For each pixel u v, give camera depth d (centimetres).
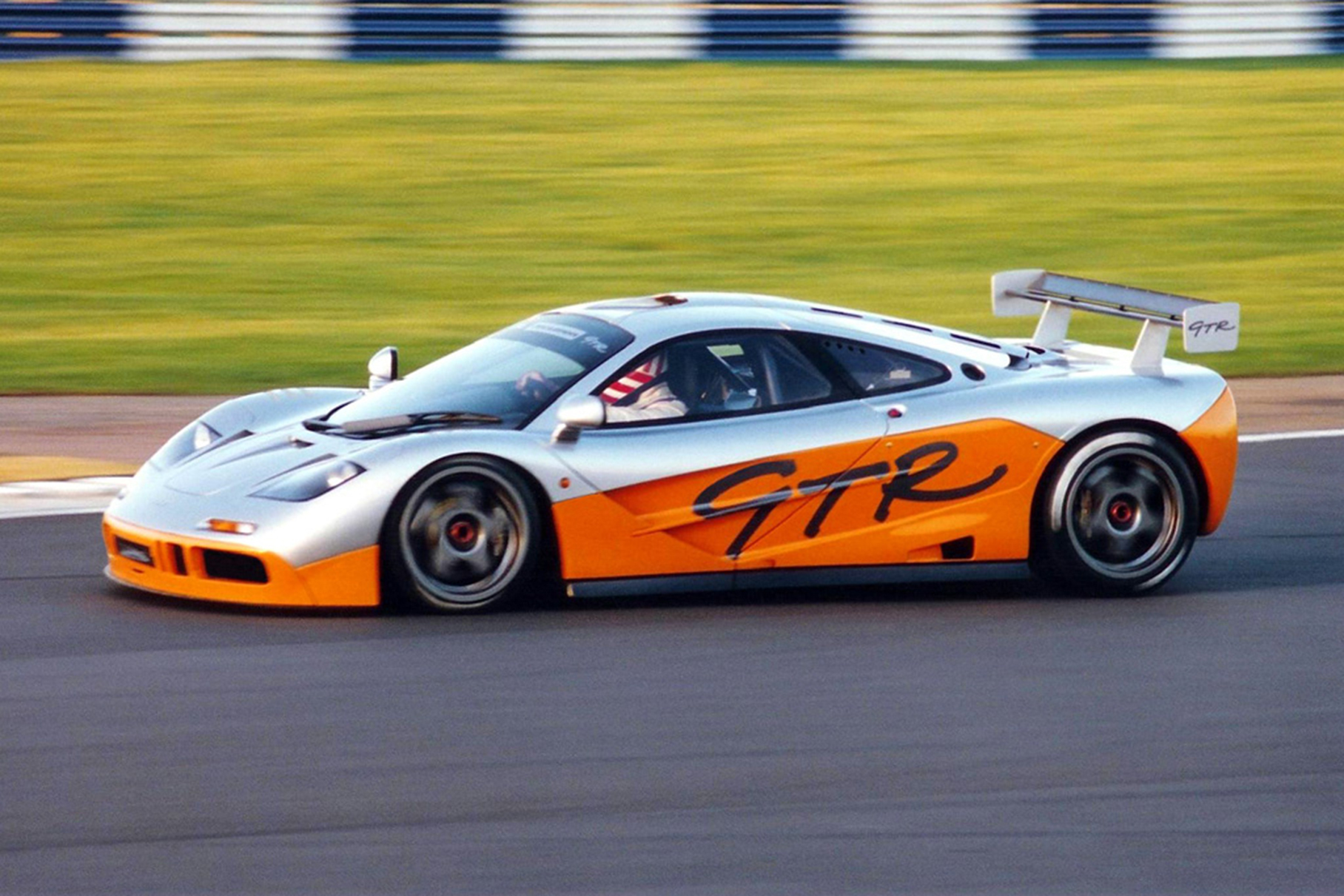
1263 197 6444
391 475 2055
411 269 5234
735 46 8238
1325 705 1848
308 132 6794
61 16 7644
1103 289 2520
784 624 2138
